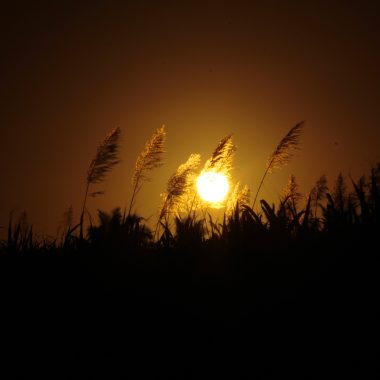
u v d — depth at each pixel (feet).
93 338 66.64
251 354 57.67
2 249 72.79
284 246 69.26
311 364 54.24
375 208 70.23
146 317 68.39
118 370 58.34
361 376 51.08
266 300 67.72
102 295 69.26
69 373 58.95
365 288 65.16
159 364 58.49
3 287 69.82
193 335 63.82
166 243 71.15
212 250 70.03
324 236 69.56
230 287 68.80
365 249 68.59
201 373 55.57
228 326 64.49
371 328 58.39
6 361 62.49
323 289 67.05
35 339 67.67
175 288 69.15
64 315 68.74
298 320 62.34
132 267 70.23
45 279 70.03
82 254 71.15
